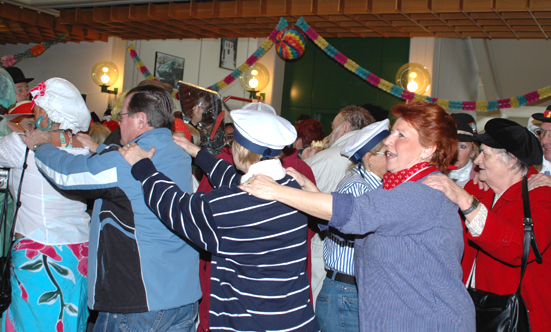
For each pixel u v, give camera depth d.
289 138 1.59
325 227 1.86
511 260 1.73
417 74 6.89
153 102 1.84
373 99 8.20
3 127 2.81
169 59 10.02
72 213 2.04
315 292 2.66
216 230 1.50
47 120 1.95
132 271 1.71
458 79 8.94
